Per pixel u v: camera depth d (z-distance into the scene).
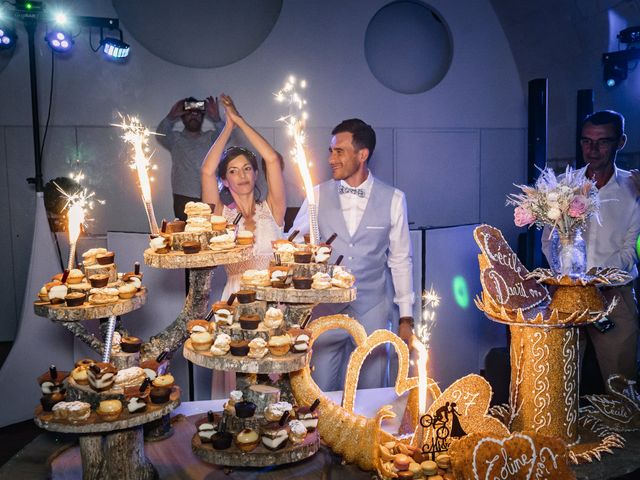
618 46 4.69
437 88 6.05
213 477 1.58
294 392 1.71
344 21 5.79
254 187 2.74
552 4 5.23
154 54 5.57
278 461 1.55
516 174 6.29
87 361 1.64
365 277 2.80
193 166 5.35
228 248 1.81
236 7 5.64
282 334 1.65
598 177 2.94
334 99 5.85
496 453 1.45
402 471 1.48
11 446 3.35
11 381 3.60
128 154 5.58
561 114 5.51
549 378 1.77
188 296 1.87
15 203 5.52
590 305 1.82
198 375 3.42
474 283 4.16
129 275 1.81
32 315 3.61
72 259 1.78
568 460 1.51
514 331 1.85
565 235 1.93
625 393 2.01
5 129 5.44
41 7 4.98
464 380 1.57
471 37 6.04
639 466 1.69
